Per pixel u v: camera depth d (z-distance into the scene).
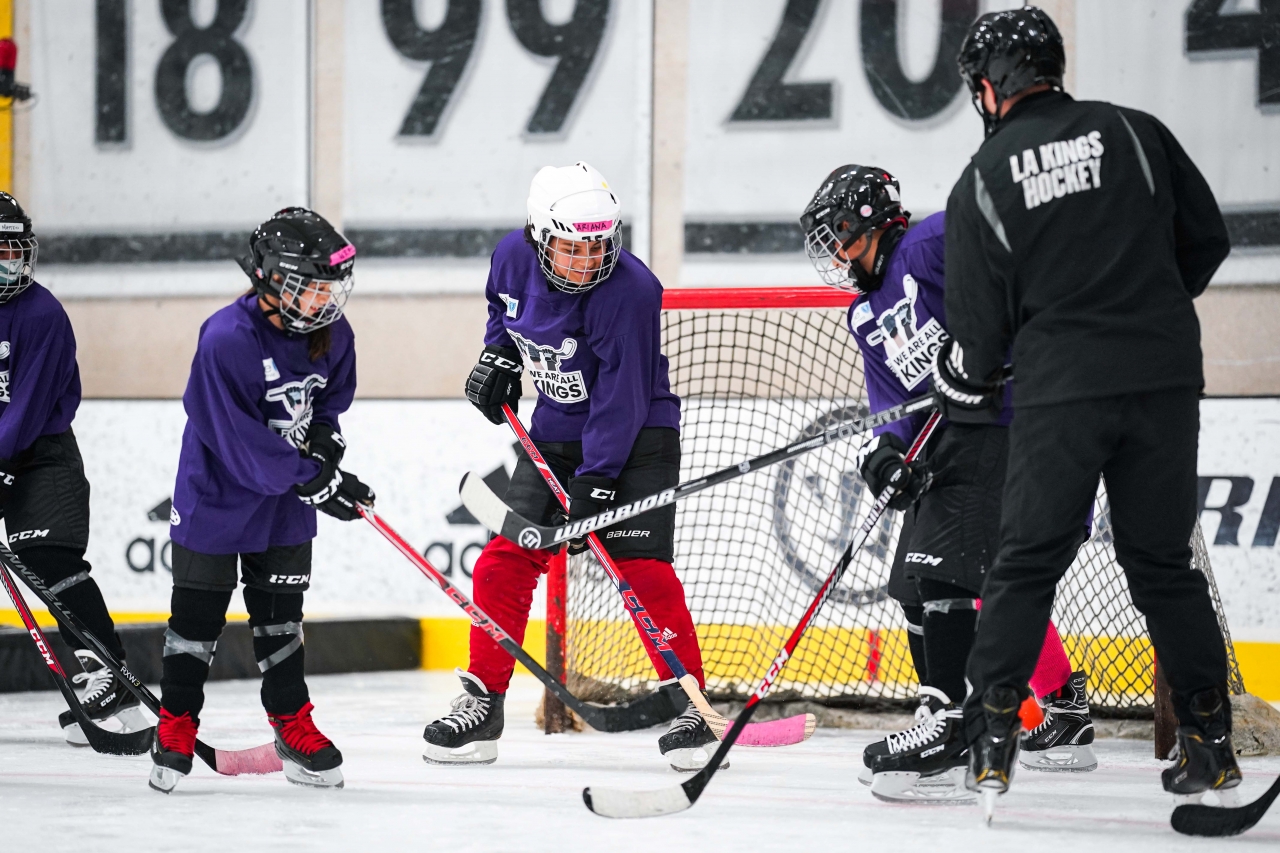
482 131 21.72
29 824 7.89
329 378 9.25
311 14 22.41
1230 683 12.67
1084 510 7.61
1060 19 19.38
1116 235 7.56
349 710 15.05
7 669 16.11
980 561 8.52
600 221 9.66
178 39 22.94
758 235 20.53
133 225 23.08
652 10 20.95
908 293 8.78
